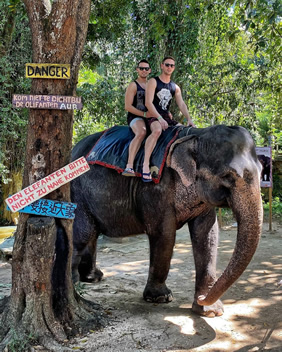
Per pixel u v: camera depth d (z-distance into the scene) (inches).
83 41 143.5
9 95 359.6
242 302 175.3
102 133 192.7
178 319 156.9
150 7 328.2
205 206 161.6
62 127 141.0
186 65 335.6
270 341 138.3
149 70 181.6
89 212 188.5
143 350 132.2
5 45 343.0
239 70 387.5
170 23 315.0
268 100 463.5
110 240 311.7
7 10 325.4
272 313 162.1
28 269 137.6
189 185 152.0
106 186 178.7
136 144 169.2
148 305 173.2
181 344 136.3
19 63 357.1
